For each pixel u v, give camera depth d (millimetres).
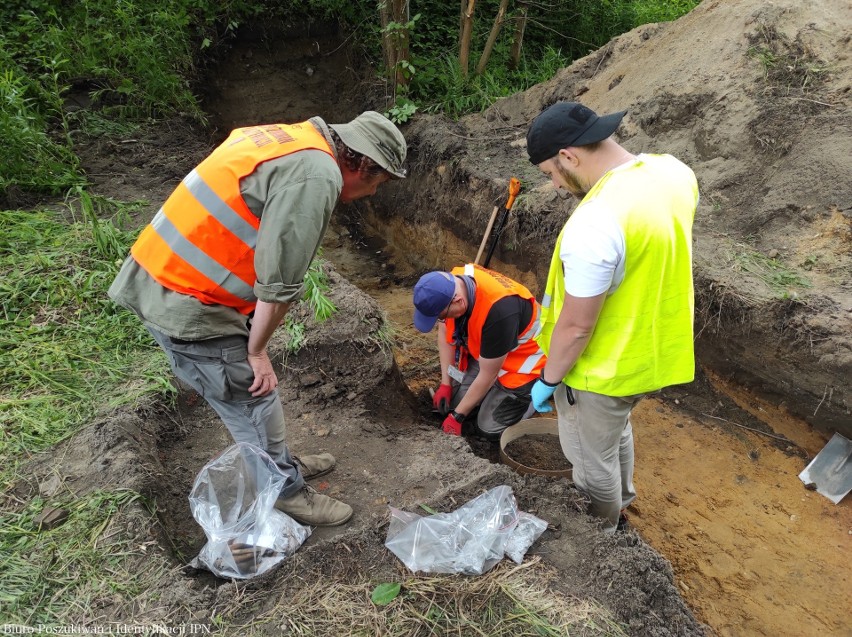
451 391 3775
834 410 3453
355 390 3400
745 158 4484
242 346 2104
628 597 2195
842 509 3340
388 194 6125
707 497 3441
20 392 2963
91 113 5707
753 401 3820
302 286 1911
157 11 6367
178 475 2848
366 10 7141
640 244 2012
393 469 2883
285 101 7250
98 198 4516
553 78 6332
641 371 2246
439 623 2080
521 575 2256
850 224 3885
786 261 3955
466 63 6617
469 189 5184
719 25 5145
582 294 2021
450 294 3002
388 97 6430
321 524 2521
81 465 2598
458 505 2551
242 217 1870
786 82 4543
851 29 4598
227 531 2303
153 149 5551
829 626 2830
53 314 3455
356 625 2064
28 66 5762
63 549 2244
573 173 2174
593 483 2568
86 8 6051
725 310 3756
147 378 3111
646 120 5113
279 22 7223
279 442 2330
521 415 3635
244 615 2092
